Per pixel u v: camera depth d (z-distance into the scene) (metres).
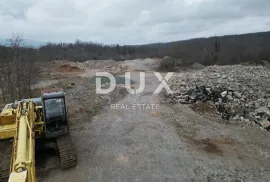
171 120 14.83
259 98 16.23
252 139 12.02
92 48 109.81
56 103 9.78
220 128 13.44
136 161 10.16
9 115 8.90
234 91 17.59
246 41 92.06
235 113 15.12
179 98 18.89
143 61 54.22
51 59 62.00
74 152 9.76
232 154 10.62
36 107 10.25
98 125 14.05
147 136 12.57
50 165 9.73
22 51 30.77
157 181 8.84
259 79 20.91
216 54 62.09
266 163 9.88
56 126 9.95
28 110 7.79
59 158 10.20
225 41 97.50
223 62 54.94
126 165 9.86
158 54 81.44
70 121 14.57
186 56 59.03
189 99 18.38
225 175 9.14
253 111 14.85
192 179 8.93
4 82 25.11
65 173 9.25
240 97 16.72
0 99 21.73
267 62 49.69
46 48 88.19
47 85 26.89
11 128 8.59
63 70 40.06
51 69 41.69
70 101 18.88
